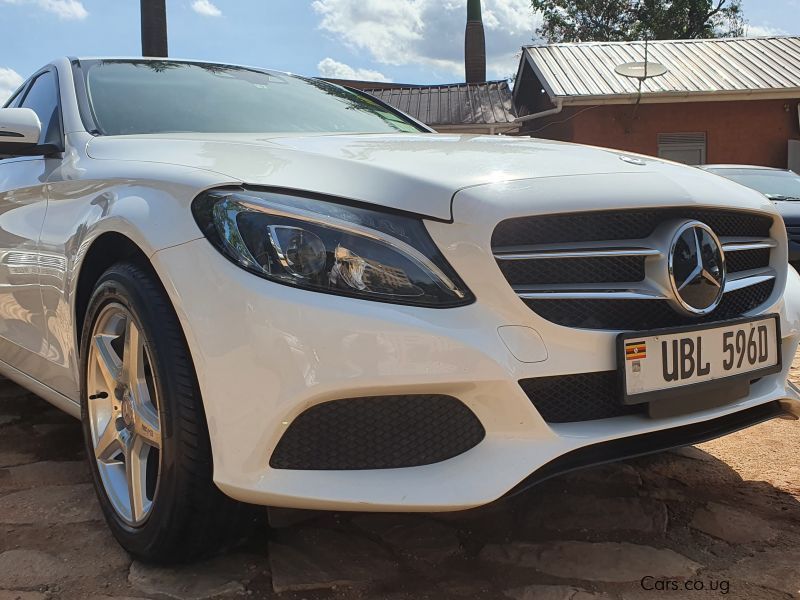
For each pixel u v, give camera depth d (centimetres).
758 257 216
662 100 1545
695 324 187
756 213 209
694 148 1598
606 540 199
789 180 904
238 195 170
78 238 211
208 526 172
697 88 1555
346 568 183
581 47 1867
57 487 236
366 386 154
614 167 197
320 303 156
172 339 170
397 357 155
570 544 197
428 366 157
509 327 165
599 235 178
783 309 213
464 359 159
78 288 213
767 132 1580
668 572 182
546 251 171
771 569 183
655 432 184
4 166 299
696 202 187
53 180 242
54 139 265
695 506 220
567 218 174
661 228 184
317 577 178
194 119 270
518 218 167
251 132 263
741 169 948
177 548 174
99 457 204
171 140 224
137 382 187
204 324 162
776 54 1736
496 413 164
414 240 165
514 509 218
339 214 165
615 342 174
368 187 173
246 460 157
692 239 183
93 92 275
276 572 180
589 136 1598
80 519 212
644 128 1589
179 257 169
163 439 169
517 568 185
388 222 166
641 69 1489
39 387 260
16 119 246
